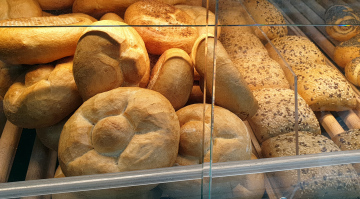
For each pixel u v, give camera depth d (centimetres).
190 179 30
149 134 30
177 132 31
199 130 32
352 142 31
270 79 32
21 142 34
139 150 30
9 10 32
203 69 34
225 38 34
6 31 32
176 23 34
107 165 30
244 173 31
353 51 34
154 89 34
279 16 35
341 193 30
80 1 34
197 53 34
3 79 35
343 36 35
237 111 32
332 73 34
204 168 30
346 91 33
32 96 33
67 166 30
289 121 32
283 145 31
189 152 32
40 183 30
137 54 33
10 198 29
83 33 32
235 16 34
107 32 32
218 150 31
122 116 31
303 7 36
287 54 34
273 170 31
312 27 35
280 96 32
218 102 32
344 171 31
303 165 31
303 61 34
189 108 34
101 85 32
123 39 32
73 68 33
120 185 29
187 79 35
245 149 31
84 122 31
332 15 35
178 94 34
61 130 35
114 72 32
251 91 32
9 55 33
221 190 31
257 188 31
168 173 30
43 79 34
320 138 32
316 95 33
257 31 34
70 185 29
